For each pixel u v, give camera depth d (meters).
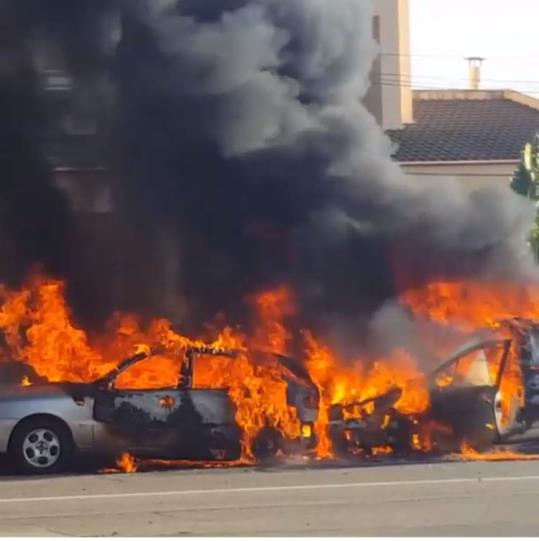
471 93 35.97
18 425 13.54
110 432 13.72
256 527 9.36
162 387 13.98
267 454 14.19
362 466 13.52
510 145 32.84
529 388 14.93
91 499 11.19
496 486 11.63
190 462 14.14
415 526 9.30
